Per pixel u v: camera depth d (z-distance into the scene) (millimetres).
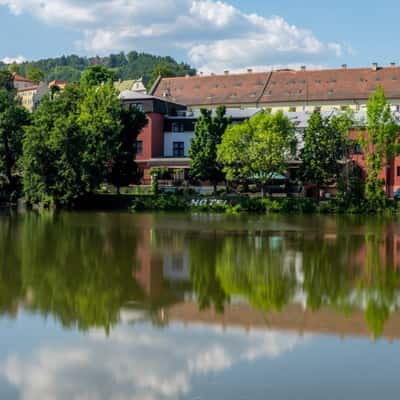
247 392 16984
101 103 87438
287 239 49812
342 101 130875
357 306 26672
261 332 22453
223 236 51531
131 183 89812
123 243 45969
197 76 146250
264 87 138625
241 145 82750
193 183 95625
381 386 17438
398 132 83000
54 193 81938
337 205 79625
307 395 16828
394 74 132750
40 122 85750
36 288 29266
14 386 17578
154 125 104250
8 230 54250
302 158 85062
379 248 44562
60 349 20406
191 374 18266
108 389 17359
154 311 25344
